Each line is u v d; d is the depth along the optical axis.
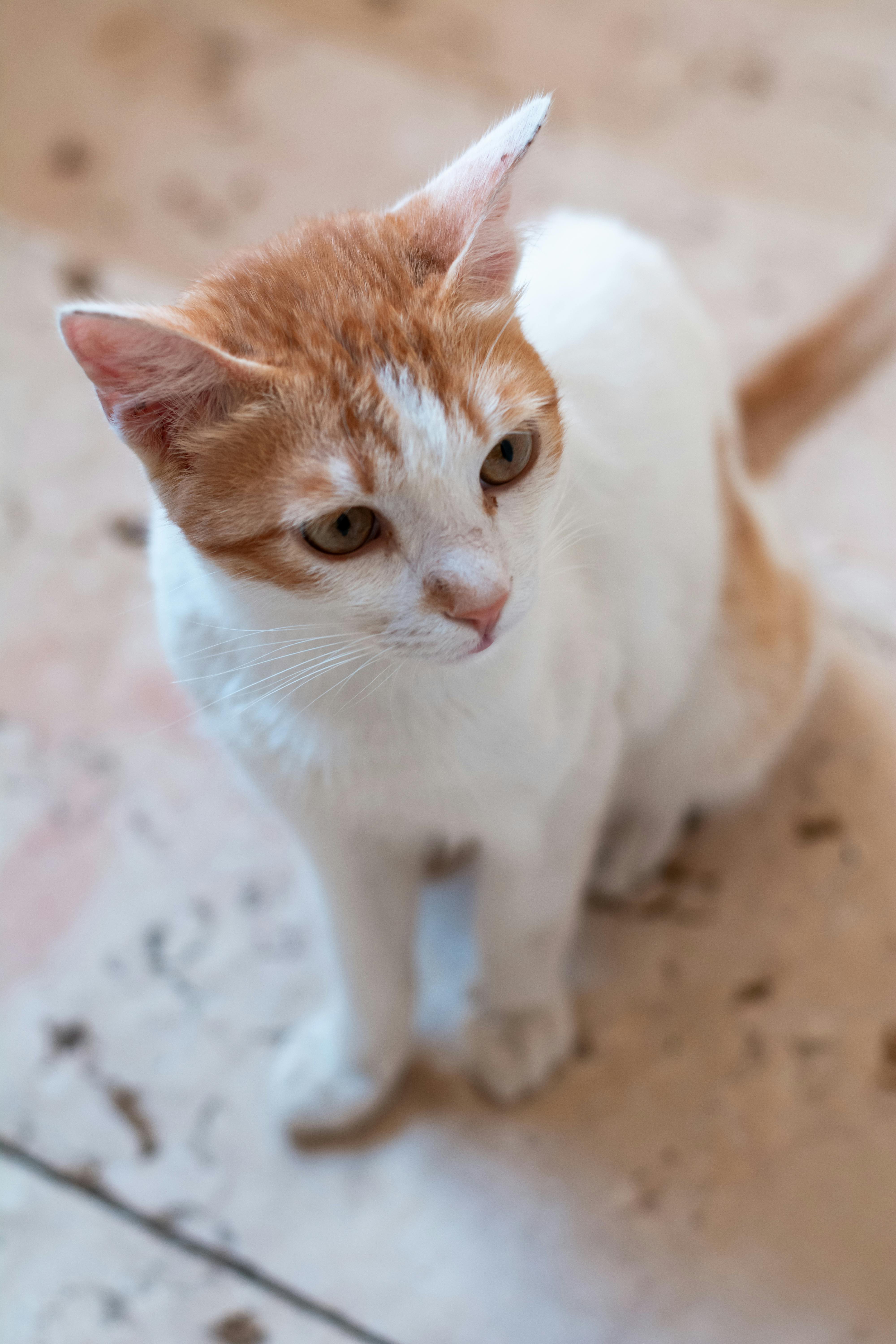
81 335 0.41
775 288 0.79
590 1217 0.54
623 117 0.89
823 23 0.94
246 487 0.43
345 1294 0.53
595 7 0.94
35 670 0.65
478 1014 0.57
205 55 0.91
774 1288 0.53
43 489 0.71
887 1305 0.52
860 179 0.85
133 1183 0.55
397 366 0.43
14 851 0.61
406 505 0.43
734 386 0.61
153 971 0.59
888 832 0.61
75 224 0.82
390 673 0.46
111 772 0.63
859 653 0.65
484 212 0.43
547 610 0.48
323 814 0.50
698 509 0.53
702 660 0.56
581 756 0.51
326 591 0.44
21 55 0.91
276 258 0.45
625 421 0.51
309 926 0.60
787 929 0.59
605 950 0.59
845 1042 0.57
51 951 0.60
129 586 0.68
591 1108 0.56
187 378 0.42
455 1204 0.55
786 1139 0.55
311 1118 0.55
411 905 0.56
